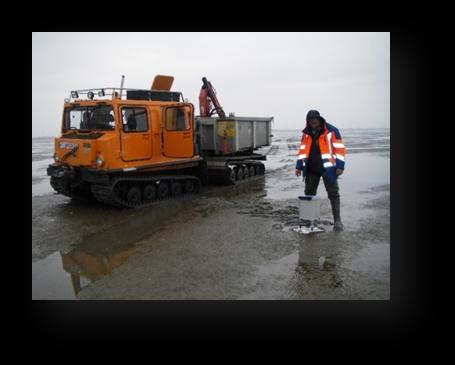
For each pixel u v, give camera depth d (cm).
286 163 1983
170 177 1044
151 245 663
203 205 984
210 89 1373
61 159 973
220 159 1286
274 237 691
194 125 1138
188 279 517
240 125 1362
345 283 494
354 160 1961
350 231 719
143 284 505
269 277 517
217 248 638
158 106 1018
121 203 920
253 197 1091
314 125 713
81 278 529
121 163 927
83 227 780
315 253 604
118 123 920
